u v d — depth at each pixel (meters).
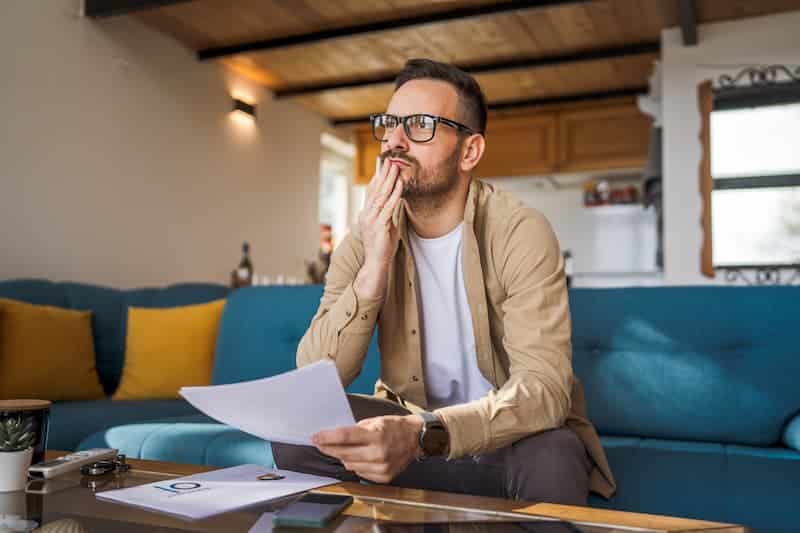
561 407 1.10
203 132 4.68
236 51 4.54
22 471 0.95
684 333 1.83
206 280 4.68
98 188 3.82
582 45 4.48
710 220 4.05
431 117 1.26
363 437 0.88
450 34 4.33
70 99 3.65
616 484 1.39
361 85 5.23
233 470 1.04
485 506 0.84
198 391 0.88
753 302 1.80
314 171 6.00
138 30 4.14
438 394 1.44
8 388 2.40
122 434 1.85
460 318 1.37
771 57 4.01
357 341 1.26
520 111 5.87
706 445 1.71
